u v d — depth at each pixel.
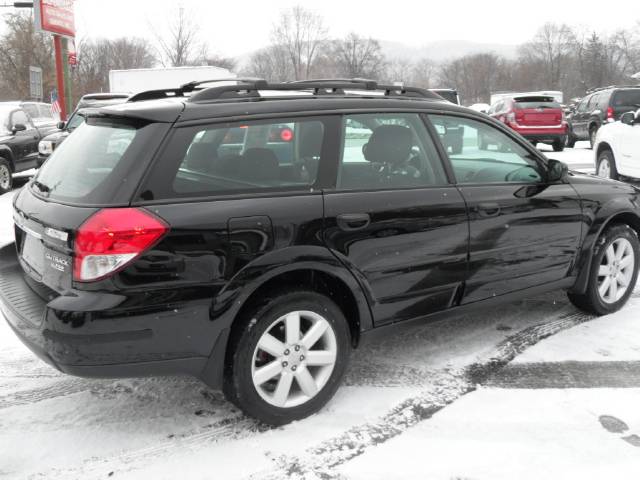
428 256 3.62
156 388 3.71
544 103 19.03
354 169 3.45
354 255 3.32
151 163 2.90
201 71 20.62
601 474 2.83
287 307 3.16
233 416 3.38
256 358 3.17
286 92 3.89
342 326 3.36
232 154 3.12
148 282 2.81
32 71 24.14
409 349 4.23
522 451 3.02
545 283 4.32
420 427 3.25
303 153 3.31
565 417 3.32
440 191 3.69
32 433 3.23
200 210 2.93
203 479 2.85
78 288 2.81
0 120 12.88
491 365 3.96
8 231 8.26
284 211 3.12
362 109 3.53
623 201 4.63
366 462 2.95
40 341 2.85
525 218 4.05
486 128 4.07
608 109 17.50
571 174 4.64
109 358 2.80
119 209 2.80
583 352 4.14
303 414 3.31
